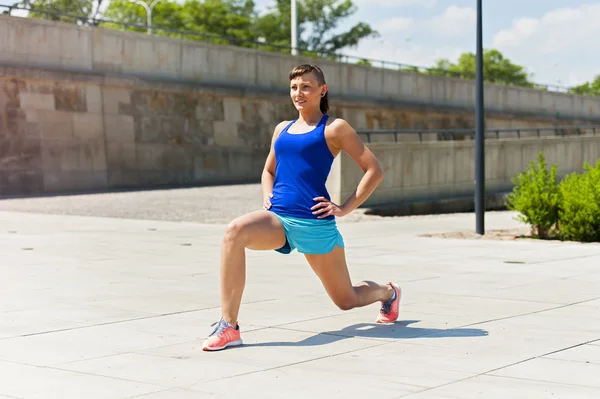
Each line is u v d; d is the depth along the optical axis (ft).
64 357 18.25
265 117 129.59
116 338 20.36
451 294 27.61
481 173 53.78
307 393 15.15
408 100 149.69
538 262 37.35
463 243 46.98
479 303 25.70
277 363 17.61
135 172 111.96
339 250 20.44
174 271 33.76
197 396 14.96
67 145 104.83
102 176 108.17
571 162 96.84
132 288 28.96
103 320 22.81
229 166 124.16
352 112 139.74
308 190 19.69
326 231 19.83
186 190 102.94
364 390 15.34
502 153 88.84
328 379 16.20
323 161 19.72
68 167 104.78
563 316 23.36
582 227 50.26
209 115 121.70
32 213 70.69
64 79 103.86
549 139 93.97
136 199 88.12
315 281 30.63
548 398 14.82
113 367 17.29
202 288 28.99
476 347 19.16
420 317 23.18
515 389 15.42
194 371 16.89
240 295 19.34
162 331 21.27
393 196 76.84
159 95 115.14
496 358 18.02
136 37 112.57
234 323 19.30
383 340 19.99
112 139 109.50
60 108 104.27
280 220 19.65
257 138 128.26
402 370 16.92
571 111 179.63
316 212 19.49
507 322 22.39
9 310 24.40
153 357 18.24
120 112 110.52
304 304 25.44
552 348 19.03
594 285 29.76
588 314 23.70
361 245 45.47
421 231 55.47
